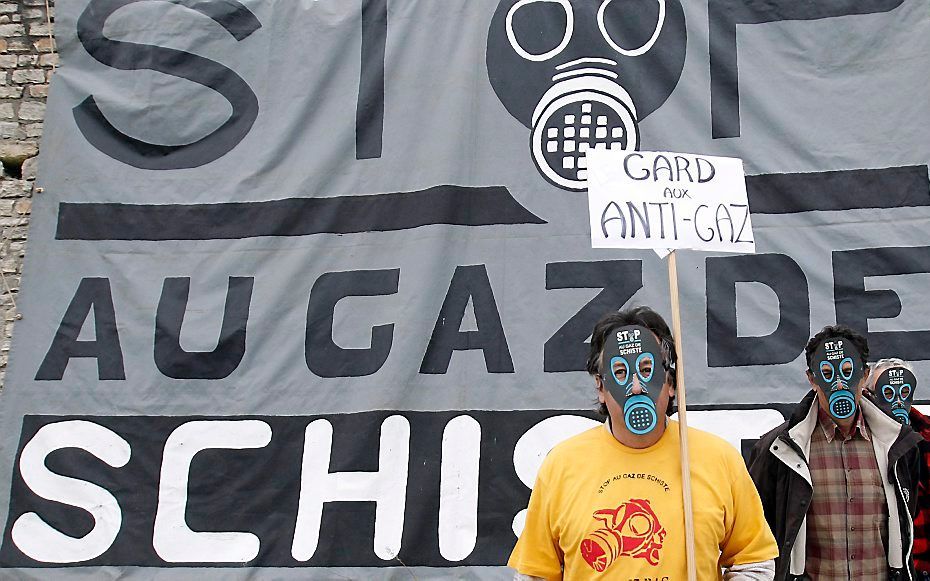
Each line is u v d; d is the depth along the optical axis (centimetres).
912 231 474
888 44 497
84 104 557
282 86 547
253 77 552
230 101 550
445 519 473
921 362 459
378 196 522
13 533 495
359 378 498
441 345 495
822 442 344
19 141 575
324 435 494
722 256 487
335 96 541
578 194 507
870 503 336
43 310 529
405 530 473
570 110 519
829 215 483
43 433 509
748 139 499
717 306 481
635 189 327
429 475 479
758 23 512
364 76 539
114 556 487
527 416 481
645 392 278
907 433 338
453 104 523
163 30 563
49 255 537
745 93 505
